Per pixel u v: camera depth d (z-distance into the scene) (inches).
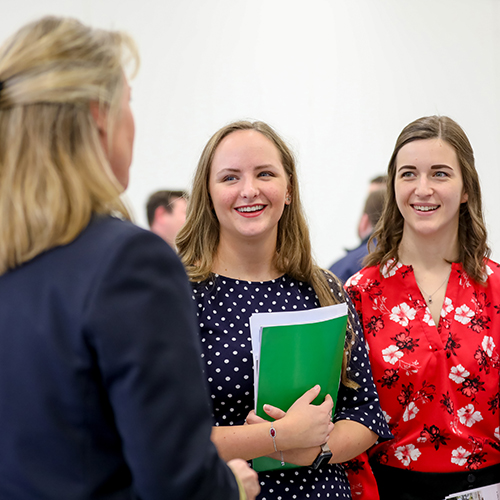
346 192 175.0
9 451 29.9
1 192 31.1
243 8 169.3
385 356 70.1
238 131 61.5
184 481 29.2
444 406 67.8
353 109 175.5
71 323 29.6
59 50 32.1
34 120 31.1
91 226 32.1
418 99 177.2
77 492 29.4
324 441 54.4
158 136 165.5
